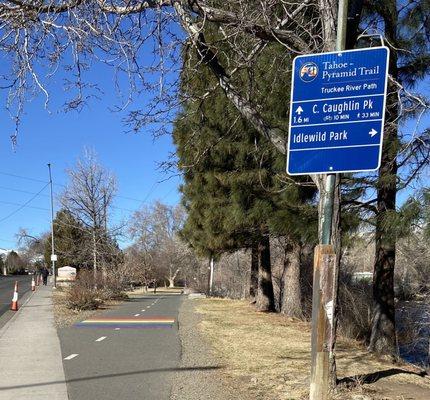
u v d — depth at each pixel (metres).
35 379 8.16
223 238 17.23
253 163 13.03
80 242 41.28
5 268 109.12
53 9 7.86
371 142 4.97
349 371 8.98
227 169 14.02
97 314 19.19
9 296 28.50
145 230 71.50
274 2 7.54
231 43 8.70
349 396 6.98
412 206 8.11
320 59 5.19
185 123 11.81
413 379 8.59
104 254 33.41
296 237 11.28
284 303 19.80
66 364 9.34
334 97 5.12
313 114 5.18
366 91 5.02
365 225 10.13
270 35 7.57
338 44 5.61
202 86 10.64
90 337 12.77
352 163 5.02
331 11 6.80
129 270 34.62
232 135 12.80
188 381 8.09
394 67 10.30
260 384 7.86
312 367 5.23
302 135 5.20
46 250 64.25
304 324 16.45
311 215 10.69
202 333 13.69
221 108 11.52
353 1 7.81
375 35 7.76
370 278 20.36
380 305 11.18
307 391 7.34
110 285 29.31
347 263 19.70
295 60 5.27
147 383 7.95
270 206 11.66
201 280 48.28
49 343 11.73
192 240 20.72
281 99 10.05
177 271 71.62
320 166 5.12
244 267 39.44
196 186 16.61
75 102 8.22
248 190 12.33
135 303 26.19
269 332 14.07
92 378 8.25
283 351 10.89
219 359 9.92
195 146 12.48
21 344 11.53
